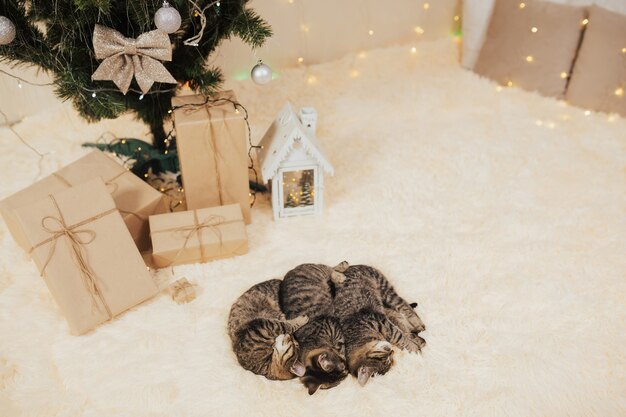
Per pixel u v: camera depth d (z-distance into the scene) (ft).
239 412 3.87
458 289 4.72
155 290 4.48
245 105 6.77
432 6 7.94
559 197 5.61
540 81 6.91
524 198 5.61
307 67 7.47
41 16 4.29
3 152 6.02
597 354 4.24
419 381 4.06
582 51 6.59
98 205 4.31
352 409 3.89
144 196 4.81
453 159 6.06
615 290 4.69
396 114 6.81
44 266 4.13
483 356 4.21
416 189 5.71
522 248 5.06
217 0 4.44
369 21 7.68
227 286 4.70
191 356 4.20
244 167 4.95
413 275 4.83
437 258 4.98
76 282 4.23
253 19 4.84
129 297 4.39
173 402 3.93
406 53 7.79
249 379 4.07
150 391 3.95
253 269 4.85
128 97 4.98
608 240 5.15
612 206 5.50
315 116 5.16
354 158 6.10
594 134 6.35
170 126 6.02
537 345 4.29
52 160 5.91
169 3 4.44
